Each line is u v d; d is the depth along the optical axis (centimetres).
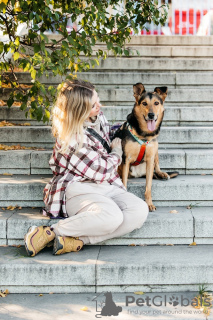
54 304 279
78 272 293
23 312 267
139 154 367
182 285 297
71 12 376
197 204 371
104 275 293
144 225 329
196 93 536
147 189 358
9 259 303
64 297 290
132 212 313
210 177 400
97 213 300
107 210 301
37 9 346
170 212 351
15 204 368
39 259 302
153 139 366
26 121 493
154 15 460
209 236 331
